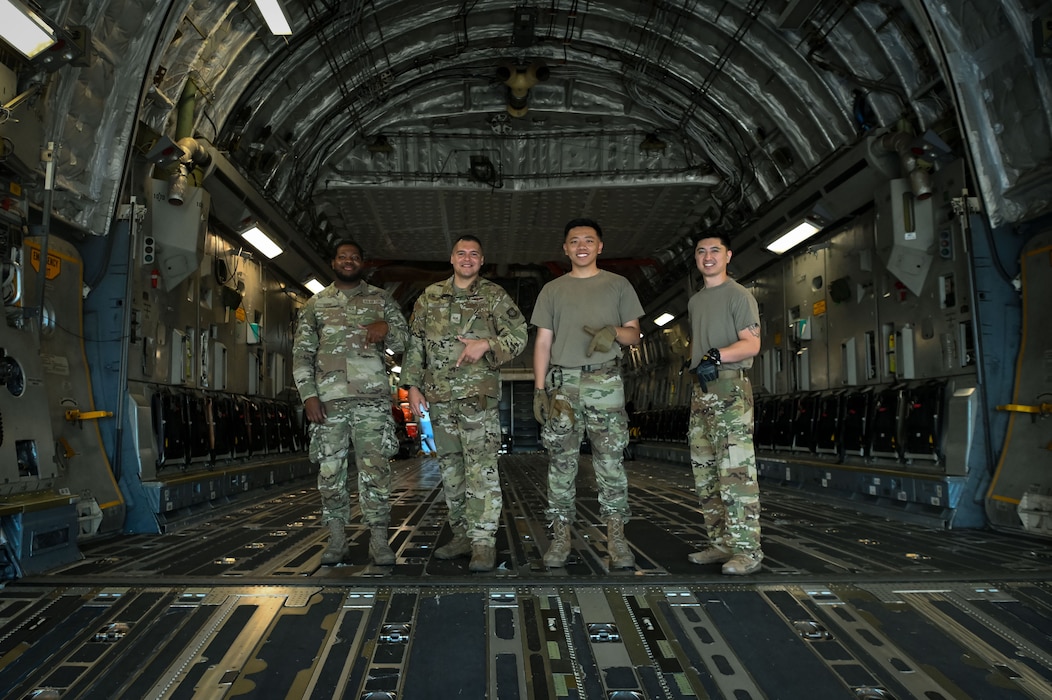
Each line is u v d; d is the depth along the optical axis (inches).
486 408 154.3
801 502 287.9
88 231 214.2
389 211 473.7
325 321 160.9
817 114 320.8
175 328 268.8
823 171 311.3
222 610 121.8
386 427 157.2
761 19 300.2
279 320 433.4
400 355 828.0
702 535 197.6
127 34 205.9
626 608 123.3
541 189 425.4
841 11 276.7
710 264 160.7
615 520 152.1
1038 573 143.3
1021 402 216.8
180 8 213.2
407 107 397.7
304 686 97.8
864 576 139.7
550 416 153.4
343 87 352.5
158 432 238.4
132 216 220.1
